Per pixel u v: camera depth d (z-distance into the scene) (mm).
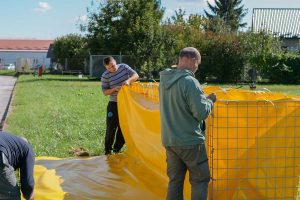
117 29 42250
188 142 5082
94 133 11648
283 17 60594
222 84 36094
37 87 29797
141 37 41250
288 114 5805
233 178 5797
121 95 8867
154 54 40125
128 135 8734
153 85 7715
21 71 62250
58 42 58750
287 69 36906
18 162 4547
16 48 103188
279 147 5840
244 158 5789
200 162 5184
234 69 38812
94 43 43719
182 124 5105
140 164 8117
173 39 40562
